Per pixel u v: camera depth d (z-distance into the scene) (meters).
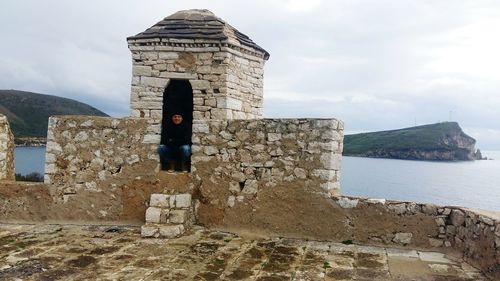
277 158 8.01
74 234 7.84
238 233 8.07
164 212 8.02
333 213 7.69
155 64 9.57
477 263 6.29
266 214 8.03
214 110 9.45
